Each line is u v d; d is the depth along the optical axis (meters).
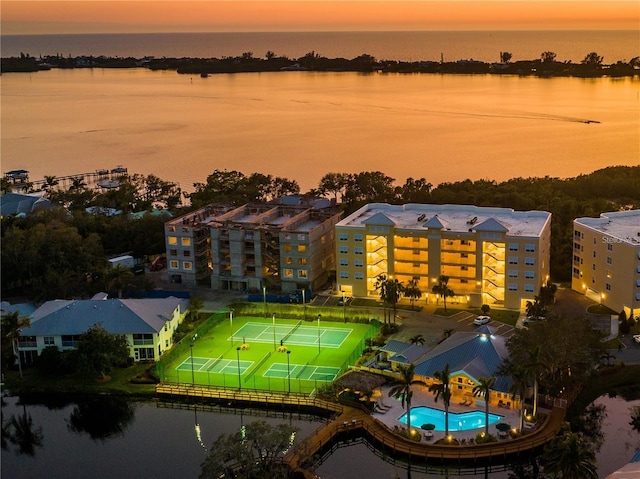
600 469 113.56
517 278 174.88
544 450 112.69
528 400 129.25
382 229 183.62
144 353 157.12
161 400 143.00
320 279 199.62
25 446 129.75
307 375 147.12
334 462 120.31
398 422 126.31
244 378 146.62
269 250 197.12
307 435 126.31
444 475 116.00
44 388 146.88
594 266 179.25
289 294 193.00
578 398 133.50
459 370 132.12
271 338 167.62
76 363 148.62
